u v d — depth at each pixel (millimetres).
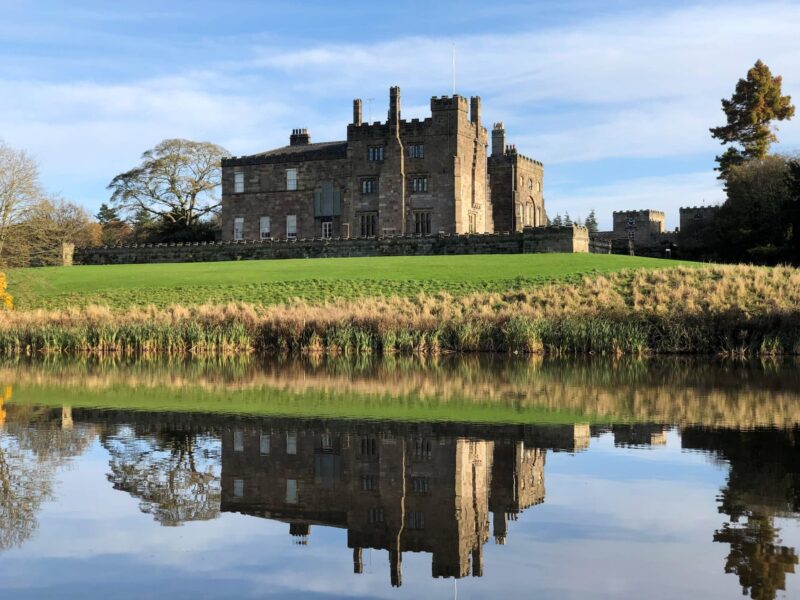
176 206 100750
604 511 12906
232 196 87250
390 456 16875
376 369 34156
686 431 19234
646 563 10664
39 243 71125
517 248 69312
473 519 12695
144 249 80812
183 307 50500
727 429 19469
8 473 15422
